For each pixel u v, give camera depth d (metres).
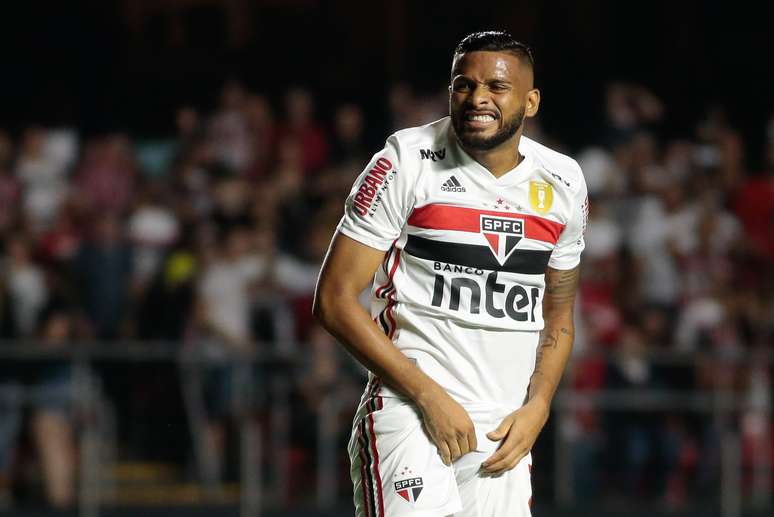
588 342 34.94
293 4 51.53
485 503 15.10
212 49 50.19
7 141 40.03
